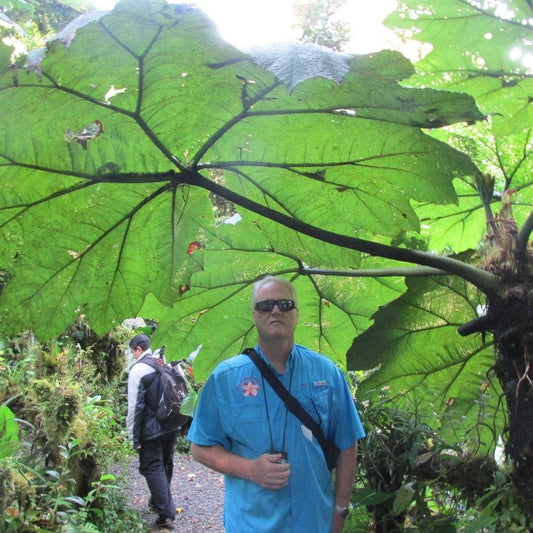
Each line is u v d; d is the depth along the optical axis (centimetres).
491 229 182
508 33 177
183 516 514
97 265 199
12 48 126
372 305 250
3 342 421
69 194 176
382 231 198
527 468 167
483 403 203
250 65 133
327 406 190
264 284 193
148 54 134
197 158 172
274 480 176
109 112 153
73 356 514
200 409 194
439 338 227
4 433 301
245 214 203
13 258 189
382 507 198
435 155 162
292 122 157
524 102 198
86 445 405
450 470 186
